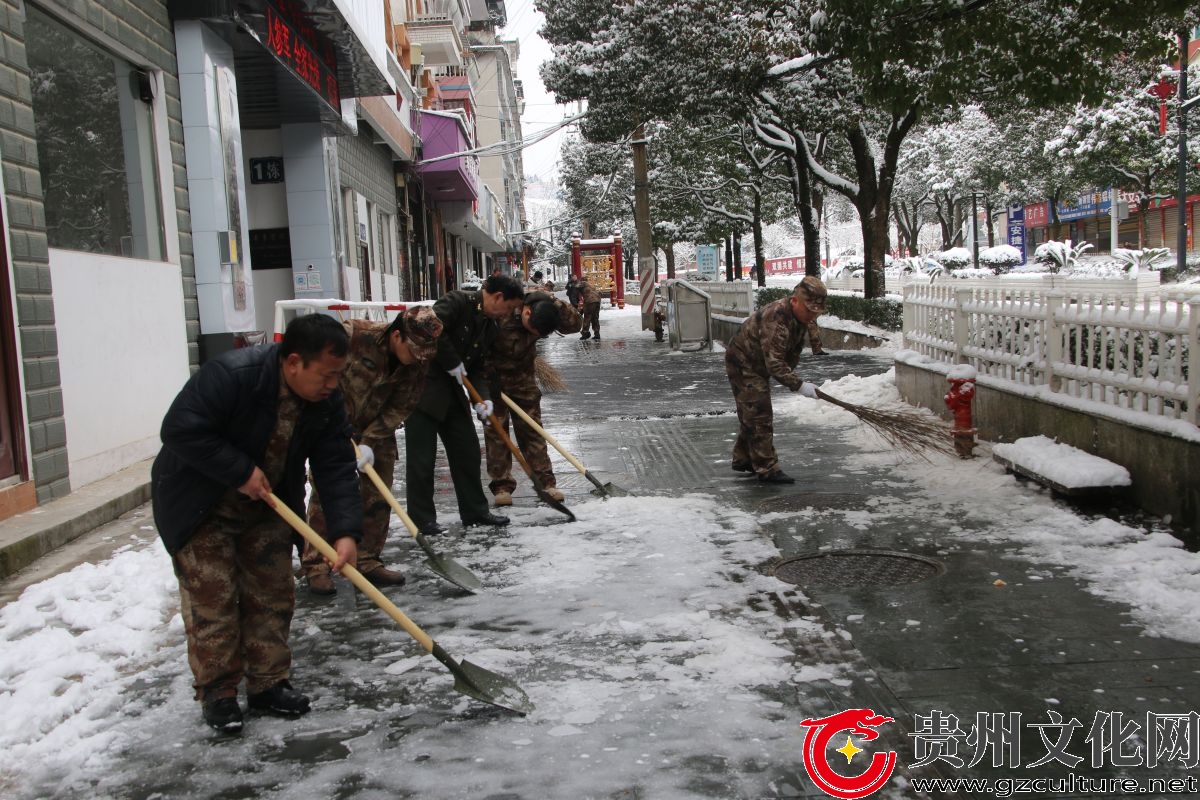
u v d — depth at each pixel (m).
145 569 5.15
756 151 33.03
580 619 4.38
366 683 3.77
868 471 7.40
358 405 5.11
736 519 6.12
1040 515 5.74
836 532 5.70
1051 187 43.94
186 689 3.77
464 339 6.19
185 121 9.05
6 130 6.00
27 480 6.02
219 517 3.40
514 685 3.55
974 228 49.03
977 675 3.62
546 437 6.68
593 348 23.05
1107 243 60.06
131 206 8.13
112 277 7.37
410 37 30.28
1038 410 7.04
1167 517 5.42
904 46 7.96
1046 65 8.52
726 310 22.62
